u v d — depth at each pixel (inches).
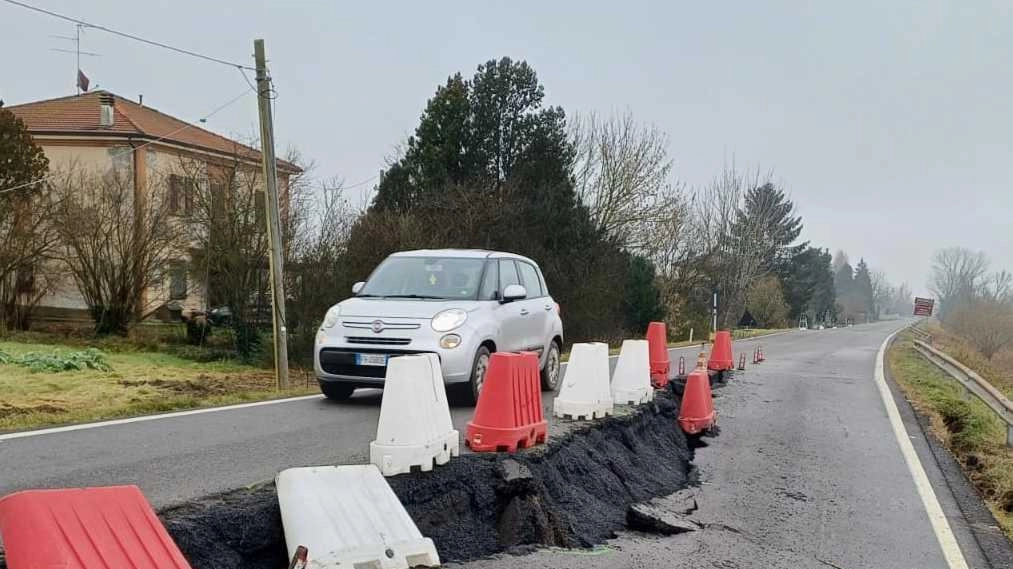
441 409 225.1
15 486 195.8
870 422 417.4
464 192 1075.9
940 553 215.2
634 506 249.4
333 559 157.1
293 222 893.8
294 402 370.0
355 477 181.6
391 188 1141.1
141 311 953.5
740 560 202.7
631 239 1528.1
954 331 2247.8
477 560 184.9
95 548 128.7
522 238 1083.3
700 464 325.7
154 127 1273.4
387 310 343.0
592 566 185.9
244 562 169.2
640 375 377.7
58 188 932.0
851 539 226.4
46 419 321.7
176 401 380.2
